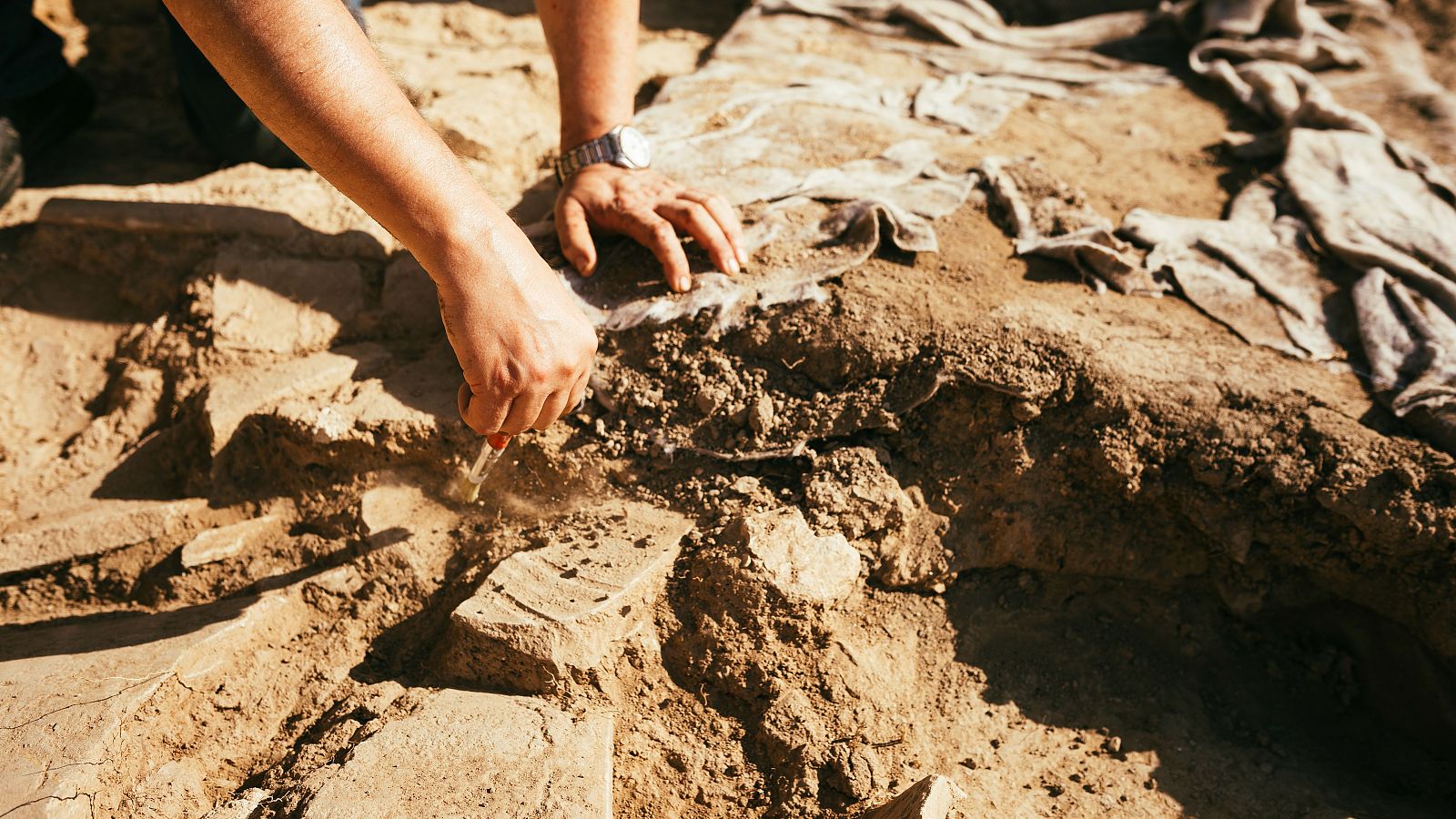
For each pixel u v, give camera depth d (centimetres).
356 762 168
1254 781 193
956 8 371
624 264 231
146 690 178
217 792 176
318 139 142
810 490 204
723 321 219
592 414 217
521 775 166
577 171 234
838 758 183
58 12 362
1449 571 196
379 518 212
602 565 194
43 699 175
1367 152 284
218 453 221
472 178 156
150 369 244
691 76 319
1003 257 243
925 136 291
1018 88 328
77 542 213
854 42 353
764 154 272
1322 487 199
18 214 274
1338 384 215
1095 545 215
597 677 182
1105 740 199
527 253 156
